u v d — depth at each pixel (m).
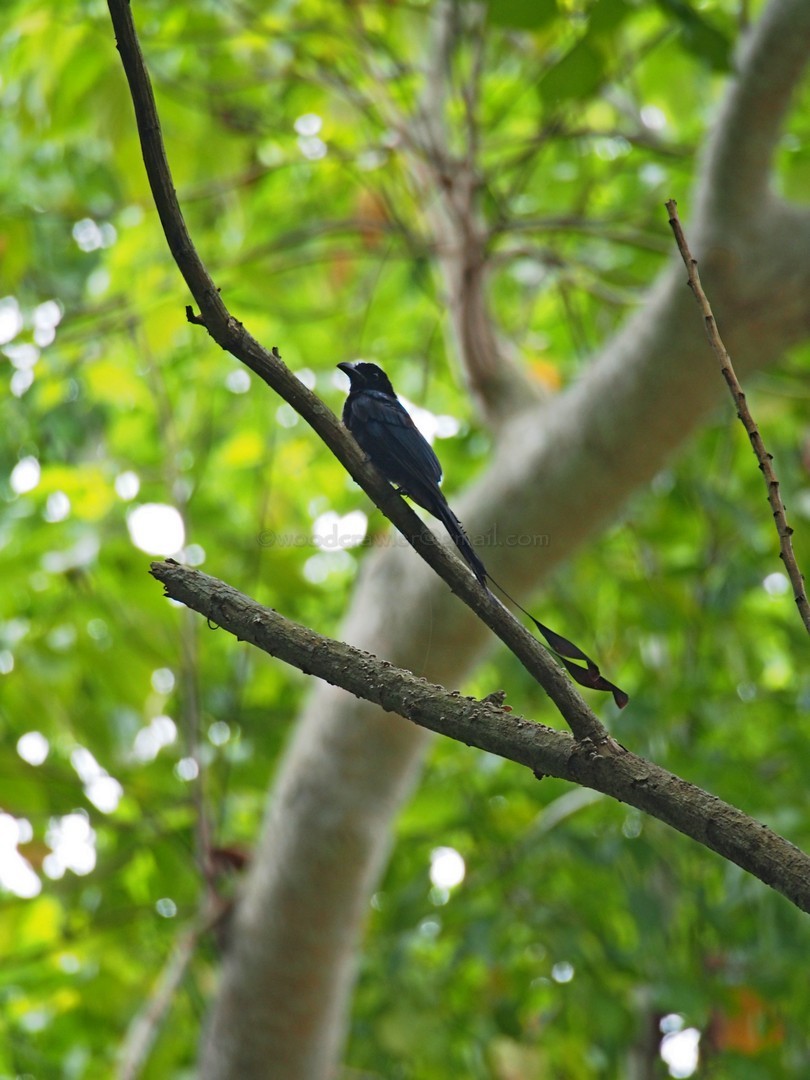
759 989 10.31
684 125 12.59
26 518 13.03
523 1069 10.61
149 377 12.74
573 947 10.46
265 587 12.02
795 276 8.57
